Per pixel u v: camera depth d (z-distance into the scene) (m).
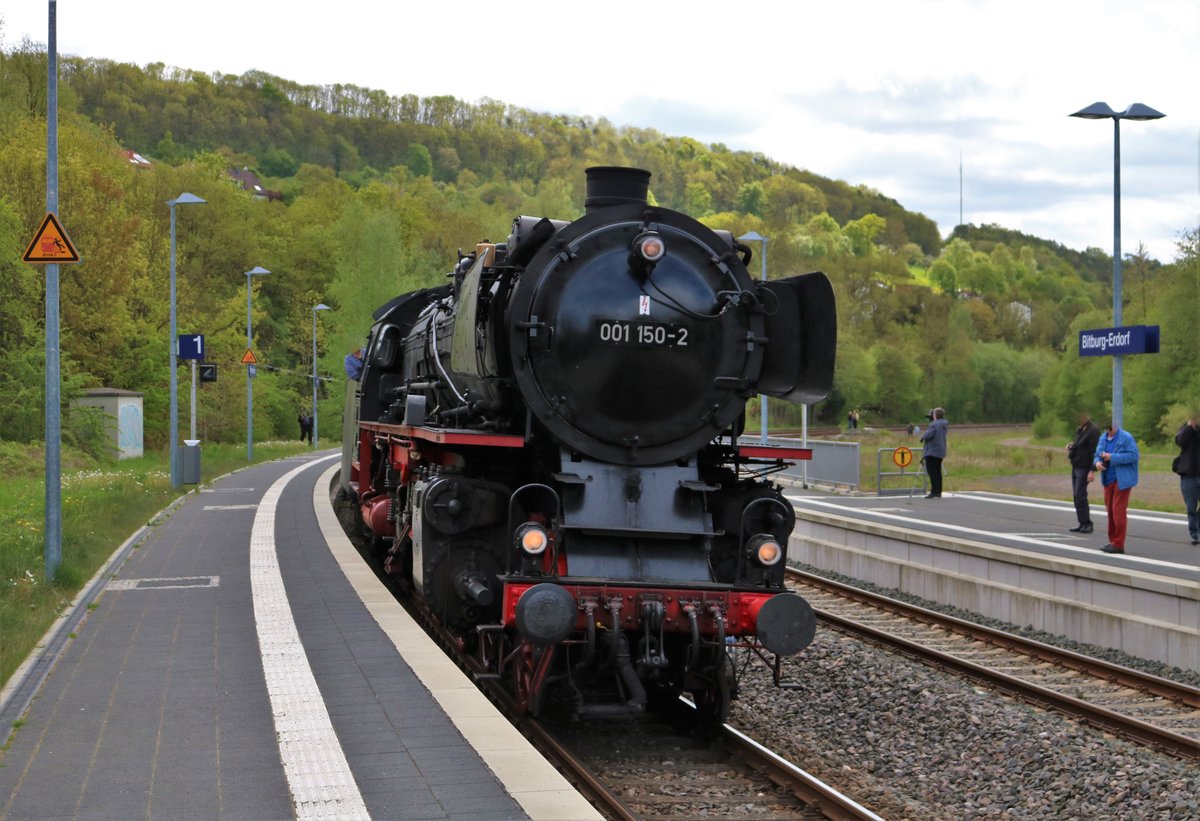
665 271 8.83
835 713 9.41
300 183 124.19
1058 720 8.90
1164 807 6.88
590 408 8.62
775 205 170.50
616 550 8.41
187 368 45.47
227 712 7.25
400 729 6.87
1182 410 46.66
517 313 8.57
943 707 9.27
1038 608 12.81
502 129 164.88
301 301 77.38
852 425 64.44
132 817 5.39
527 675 8.24
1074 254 195.38
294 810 5.49
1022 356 95.00
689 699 9.41
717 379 8.88
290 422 67.50
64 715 7.20
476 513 8.91
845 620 12.62
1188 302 48.09
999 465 40.81
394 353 15.70
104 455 35.59
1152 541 17.16
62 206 40.84
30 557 13.57
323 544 16.09
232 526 18.56
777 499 9.08
